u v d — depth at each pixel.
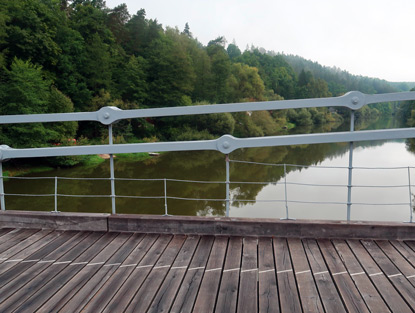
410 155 23.70
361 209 11.93
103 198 14.37
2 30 24.50
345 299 2.30
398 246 3.15
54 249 3.29
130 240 3.47
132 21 50.59
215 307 2.25
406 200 13.02
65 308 2.27
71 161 22.02
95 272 2.80
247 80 55.41
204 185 16.70
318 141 3.44
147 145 3.73
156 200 13.85
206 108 3.55
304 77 90.31
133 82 39.62
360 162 21.45
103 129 32.47
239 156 26.52
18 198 14.46
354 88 131.88
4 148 3.96
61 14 34.31
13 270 2.86
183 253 3.12
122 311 2.22
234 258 2.99
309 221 3.45
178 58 42.06
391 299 2.29
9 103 21.58
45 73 29.12
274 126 46.47
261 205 12.51
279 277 2.63
